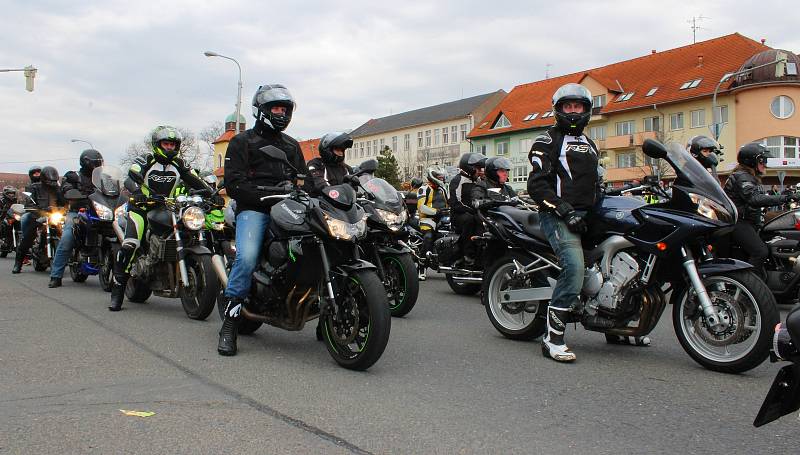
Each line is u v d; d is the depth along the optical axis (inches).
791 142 1582.2
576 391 169.6
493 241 245.1
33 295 345.7
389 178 2541.8
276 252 200.2
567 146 201.3
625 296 197.8
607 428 141.1
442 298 360.5
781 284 329.4
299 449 126.8
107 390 165.3
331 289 189.2
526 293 225.9
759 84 1567.4
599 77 1959.9
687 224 185.2
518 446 129.9
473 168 363.3
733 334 185.2
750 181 305.4
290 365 193.9
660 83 1818.4
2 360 196.4
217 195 330.6
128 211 287.6
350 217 188.9
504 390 169.8
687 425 143.4
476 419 146.0
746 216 308.8
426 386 172.6
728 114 1627.7
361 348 186.4
